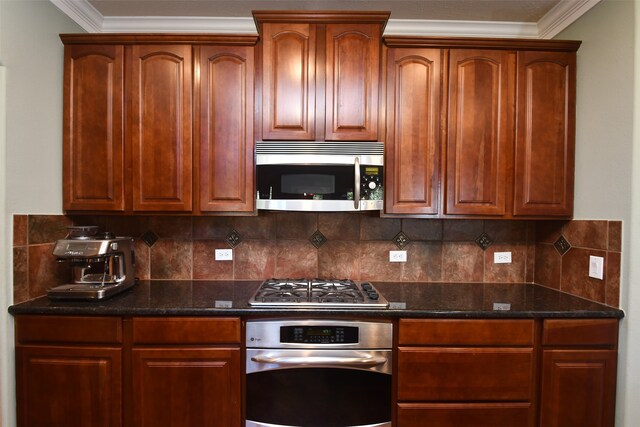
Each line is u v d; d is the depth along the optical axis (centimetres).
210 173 171
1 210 144
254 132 172
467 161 173
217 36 168
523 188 173
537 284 202
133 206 171
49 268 167
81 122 171
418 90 172
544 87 172
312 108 170
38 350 145
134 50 169
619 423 146
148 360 144
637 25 142
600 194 158
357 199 164
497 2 181
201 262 204
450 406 145
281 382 147
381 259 205
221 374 145
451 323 146
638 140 143
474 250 206
